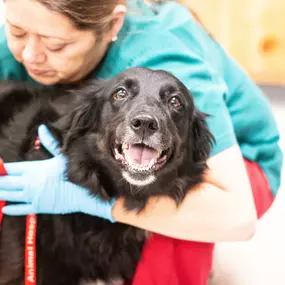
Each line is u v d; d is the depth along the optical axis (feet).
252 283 10.04
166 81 7.33
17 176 7.45
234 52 17.81
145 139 6.87
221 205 7.54
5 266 7.93
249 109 9.36
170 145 7.13
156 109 7.04
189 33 8.73
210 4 17.24
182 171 7.69
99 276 8.39
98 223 7.88
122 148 7.07
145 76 7.36
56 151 7.86
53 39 7.23
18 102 8.53
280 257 10.92
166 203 7.57
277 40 17.49
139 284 8.36
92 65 8.48
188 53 8.23
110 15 7.63
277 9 17.10
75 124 7.66
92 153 7.54
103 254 8.09
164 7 9.14
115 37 8.35
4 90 8.64
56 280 8.27
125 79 7.39
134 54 8.39
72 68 7.93
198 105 7.90
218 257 10.84
